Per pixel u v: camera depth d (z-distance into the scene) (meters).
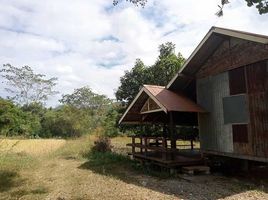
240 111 11.31
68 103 54.53
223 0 6.79
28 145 27.58
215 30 11.48
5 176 12.59
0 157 17.30
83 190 10.13
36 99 54.94
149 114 16.61
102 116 51.94
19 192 10.11
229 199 8.45
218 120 12.42
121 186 10.55
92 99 54.50
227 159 13.00
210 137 12.85
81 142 27.69
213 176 11.74
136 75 27.77
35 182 11.72
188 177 11.53
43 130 46.06
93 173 13.45
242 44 11.28
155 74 26.22
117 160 17.03
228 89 11.95
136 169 14.33
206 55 12.88
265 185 10.17
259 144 10.38
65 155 20.59
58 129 46.25
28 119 44.62
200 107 13.20
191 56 12.72
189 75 13.80
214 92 12.70
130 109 15.64
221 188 9.73
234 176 11.81
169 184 10.55
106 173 13.36
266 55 10.16
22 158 17.88
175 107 12.53
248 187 9.77
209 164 13.07
